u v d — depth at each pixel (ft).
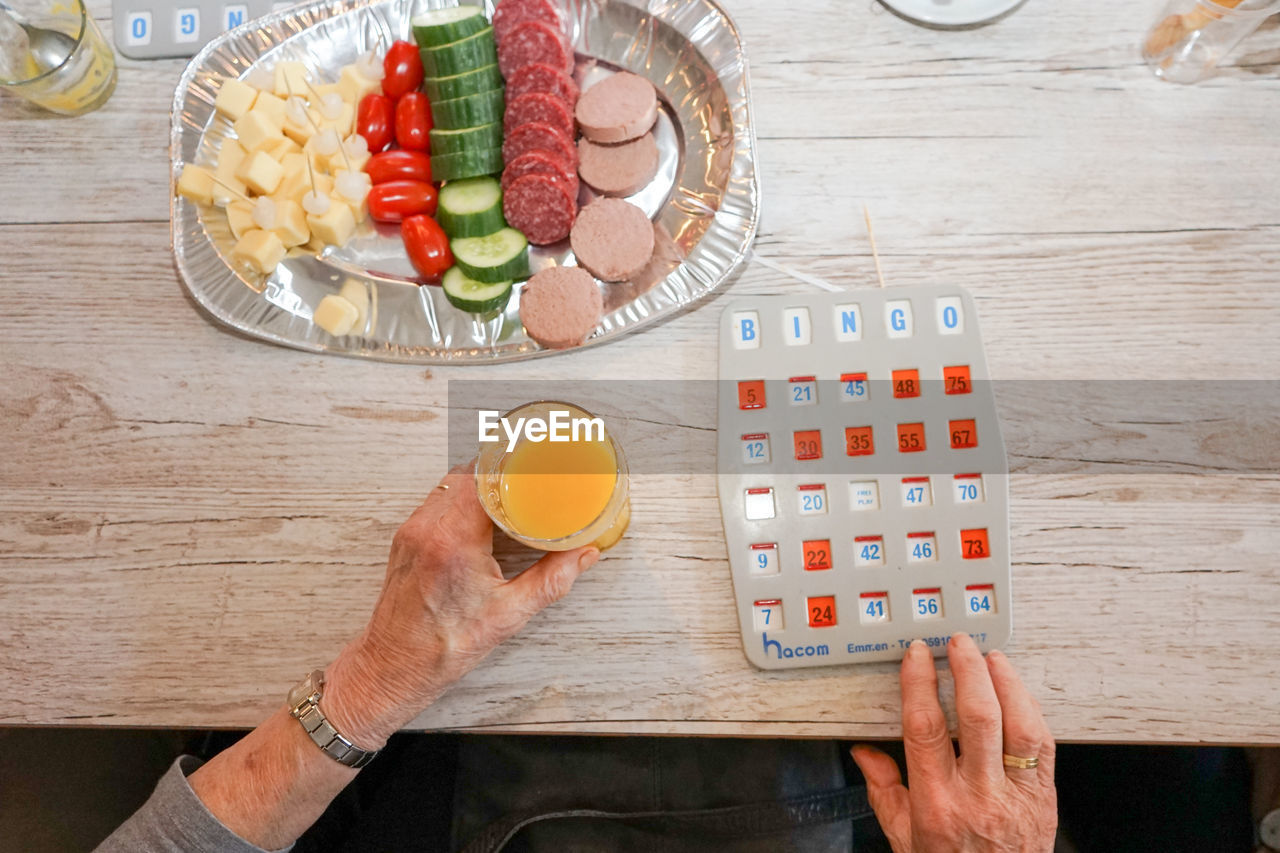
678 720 2.60
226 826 2.47
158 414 2.85
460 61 2.84
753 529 2.64
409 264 2.96
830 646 2.59
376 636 2.50
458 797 3.32
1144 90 2.97
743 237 2.82
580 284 2.77
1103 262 2.85
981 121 2.97
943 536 2.61
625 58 3.08
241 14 3.13
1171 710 2.56
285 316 2.87
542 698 2.62
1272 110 2.94
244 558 2.75
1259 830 2.76
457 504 2.49
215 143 3.02
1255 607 2.60
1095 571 2.64
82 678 2.69
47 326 2.93
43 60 3.10
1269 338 2.78
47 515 2.79
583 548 2.49
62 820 3.12
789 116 3.00
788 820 3.08
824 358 2.73
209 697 2.67
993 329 2.81
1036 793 2.52
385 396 2.83
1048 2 3.05
